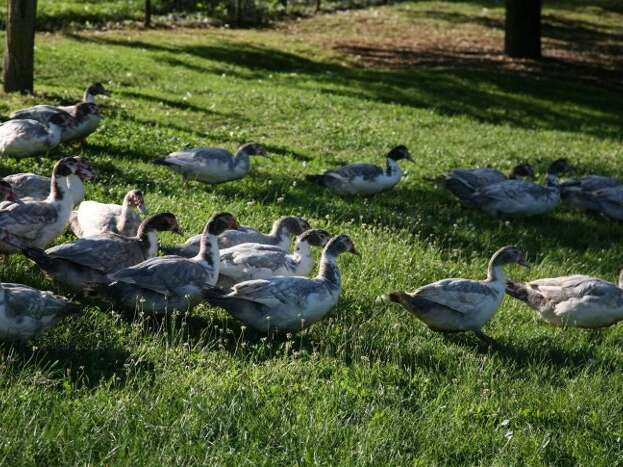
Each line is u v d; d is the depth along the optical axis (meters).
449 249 13.28
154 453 6.64
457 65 35.56
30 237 10.08
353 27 43.81
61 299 8.28
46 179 11.76
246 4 43.28
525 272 12.77
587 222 16.39
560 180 19.64
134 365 7.89
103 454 6.59
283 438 7.18
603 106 31.44
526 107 29.78
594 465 7.50
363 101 27.66
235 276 10.05
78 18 36.81
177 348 8.37
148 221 9.87
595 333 10.76
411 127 24.66
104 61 27.77
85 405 7.09
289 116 24.20
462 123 26.39
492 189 15.62
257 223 13.04
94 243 9.30
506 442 7.64
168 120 21.06
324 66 33.53
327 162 18.72
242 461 6.73
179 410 7.34
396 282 11.36
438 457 7.37
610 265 13.79
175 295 8.95
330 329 9.63
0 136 14.27
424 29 44.84
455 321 9.76
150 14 39.38
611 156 23.11
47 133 14.48
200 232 12.11
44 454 6.48
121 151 16.56
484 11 51.72
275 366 8.38
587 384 9.00
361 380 8.42
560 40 45.28
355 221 14.34
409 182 17.86
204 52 32.84
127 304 8.96
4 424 6.61
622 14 54.03
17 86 20.86
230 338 9.11
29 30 20.72
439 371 9.00
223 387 7.78
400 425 7.66
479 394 8.54
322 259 9.57
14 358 7.67
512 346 9.99
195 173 14.55
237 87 27.42
